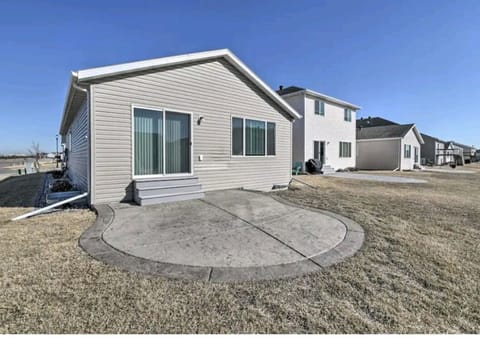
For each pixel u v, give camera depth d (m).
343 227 4.61
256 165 9.36
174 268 2.88
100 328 1.89
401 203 7.05
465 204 7.03
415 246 3.73
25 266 2.85
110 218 4.85
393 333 1.92
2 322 1.92
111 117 6.03
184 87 7.31
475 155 52.19
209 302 2.25
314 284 2.61
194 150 7.59
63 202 5.71
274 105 9.91
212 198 6.96
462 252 3.53
